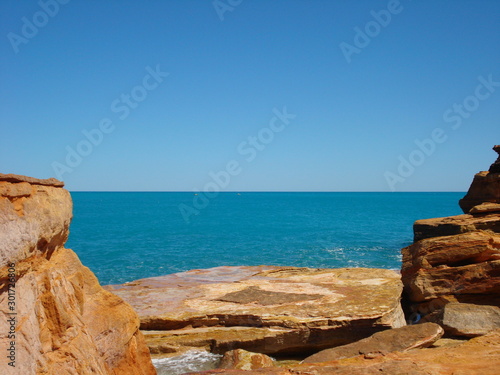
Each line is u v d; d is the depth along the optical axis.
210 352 17.28
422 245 22.67
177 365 16.12
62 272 8.37
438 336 15.97
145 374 9.77
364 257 45.72
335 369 11.16
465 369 10.68
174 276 28.55
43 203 7.88
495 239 21.20
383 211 141.12
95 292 9.40
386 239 61.91
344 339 17.89
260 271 30.05
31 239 7.15
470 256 21.28
